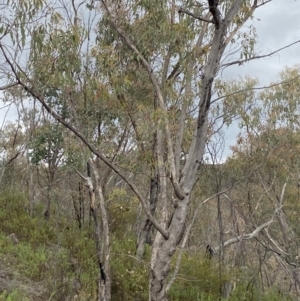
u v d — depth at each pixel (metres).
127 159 9.95
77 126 8.66
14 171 20.64
